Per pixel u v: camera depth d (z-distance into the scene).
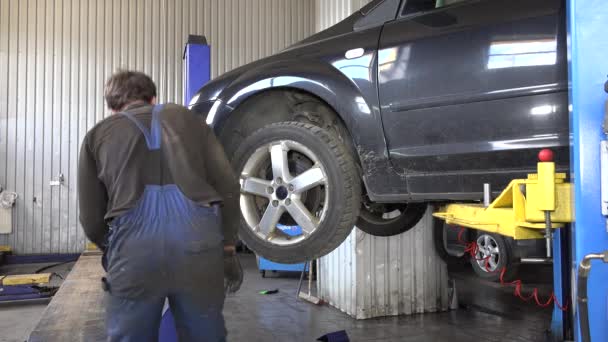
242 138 2.56
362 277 5.04
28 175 8.47
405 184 2.09
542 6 1.82
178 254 1.73
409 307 5.21
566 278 3.79
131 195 1.75
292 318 5.04
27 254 8.42
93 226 1.91
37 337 2.96
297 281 6.84
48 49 8.53
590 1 1.55
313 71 2.28
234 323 4.86
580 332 1.57
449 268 5.95
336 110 2.23
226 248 2.03
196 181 1.79
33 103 8.48
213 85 2.65
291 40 9.51
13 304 5.59
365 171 2.17
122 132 1.82
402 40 2.11
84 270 5.39
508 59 1.85
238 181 2.15
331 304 5.53
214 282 1.79
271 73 2.38
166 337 2.42
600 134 1.54
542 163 1.64
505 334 4.46
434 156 1.99
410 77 2.05
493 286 6.28
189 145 1.84
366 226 3.01
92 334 3.02
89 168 1.87
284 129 2.24
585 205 1.55
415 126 2.04
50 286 6.19
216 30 9.17
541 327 4.64
